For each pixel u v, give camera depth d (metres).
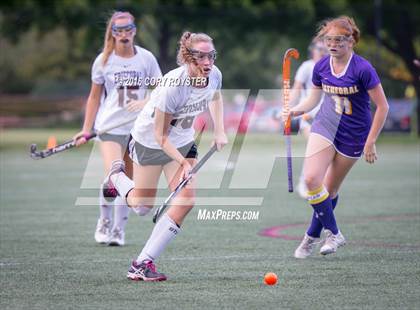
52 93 113.00
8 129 96.56
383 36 89.81
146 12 87.06
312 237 21.47
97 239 24.30
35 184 41.75
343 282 18.44
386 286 17.97
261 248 23.31
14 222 28.84
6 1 89.12
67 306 16.36
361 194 36.84
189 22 89.19
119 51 23.77
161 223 18.95
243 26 91.06
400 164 53.00
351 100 20.69
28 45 121.81
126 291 17.69
